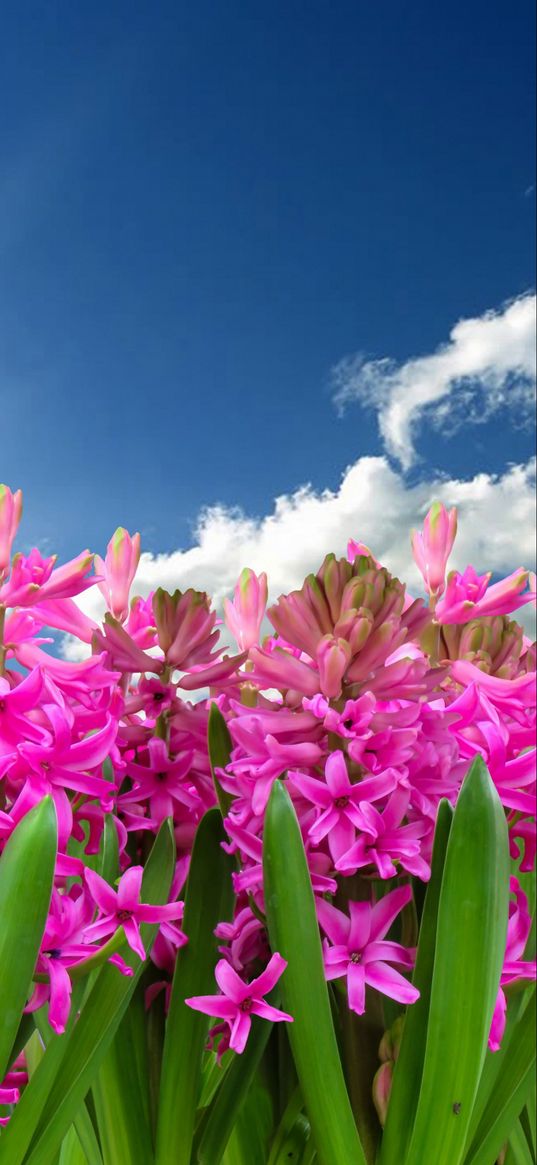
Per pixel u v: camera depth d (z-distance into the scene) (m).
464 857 0.42
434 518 0.57
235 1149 0.51
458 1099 0.42
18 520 0.48
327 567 0.46
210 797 0.51
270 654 0.48
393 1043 0.46
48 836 0.39
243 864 0.50
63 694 0.47
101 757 0.42
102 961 0.42
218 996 0.41
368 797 0.43
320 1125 0.42
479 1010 0.42
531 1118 0.54
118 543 0.54
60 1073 0.44
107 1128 0.47
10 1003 0.39
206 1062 0.61
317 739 0.46
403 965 0.46
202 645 0.50
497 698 0.53
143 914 0.42
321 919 0.43
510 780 0.47
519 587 0.55
